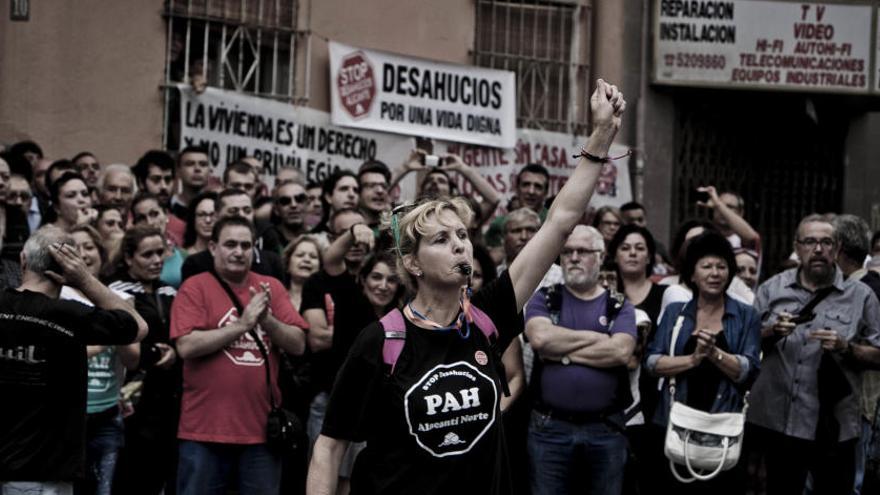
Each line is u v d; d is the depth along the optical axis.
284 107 12.20
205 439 7.37
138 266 8.02
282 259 8.98
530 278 4.45
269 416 7.47
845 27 14.30
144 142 11.65
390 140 12.83
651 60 14.05
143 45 11.66
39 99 11.23
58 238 6.35
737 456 7.65
